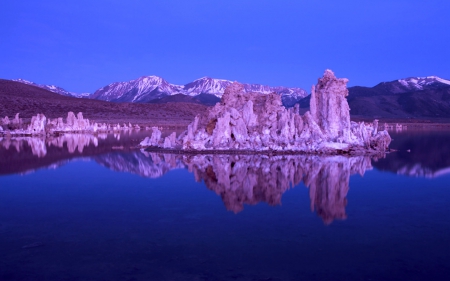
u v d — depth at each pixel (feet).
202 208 62.34
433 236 48.39
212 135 151.53
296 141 142.82
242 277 36.52
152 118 538.47
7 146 169.99
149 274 37.14
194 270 38.04
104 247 44.27
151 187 80.33
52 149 159.02
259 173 95.76
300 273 37.42
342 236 48.19
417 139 237.45
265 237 47.67
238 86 171.32
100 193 74.59
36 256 41.63
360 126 157.58
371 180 88.84
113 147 169.07
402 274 37.35
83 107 528.22
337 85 150.82
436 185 83.46
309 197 70.28
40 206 64.23
